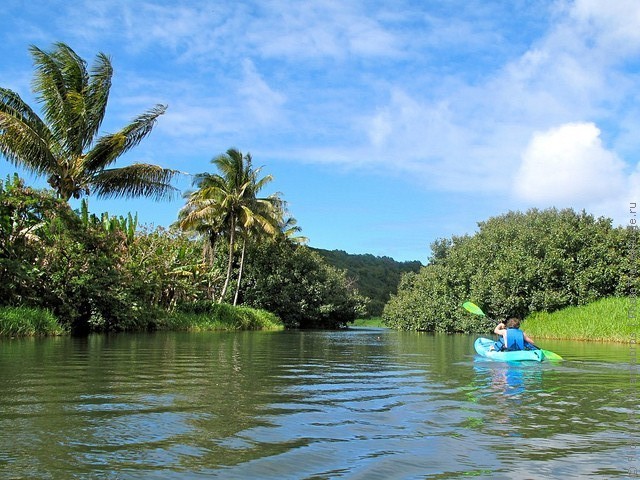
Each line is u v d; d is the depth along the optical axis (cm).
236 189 3691
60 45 2105
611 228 2841
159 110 2270
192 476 306
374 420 462
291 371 837
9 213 1848
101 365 855
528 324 2631
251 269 4547
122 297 2100
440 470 327
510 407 531
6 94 2006
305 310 4819
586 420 470
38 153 2038
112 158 2259
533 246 2842
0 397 538
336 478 309
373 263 10656
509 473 322
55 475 300
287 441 386
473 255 3369
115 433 395
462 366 954
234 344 1559
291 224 4853
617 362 1042
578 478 314
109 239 2158
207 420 446
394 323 4838
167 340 1669
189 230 3688
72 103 2128
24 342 1385
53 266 1905
